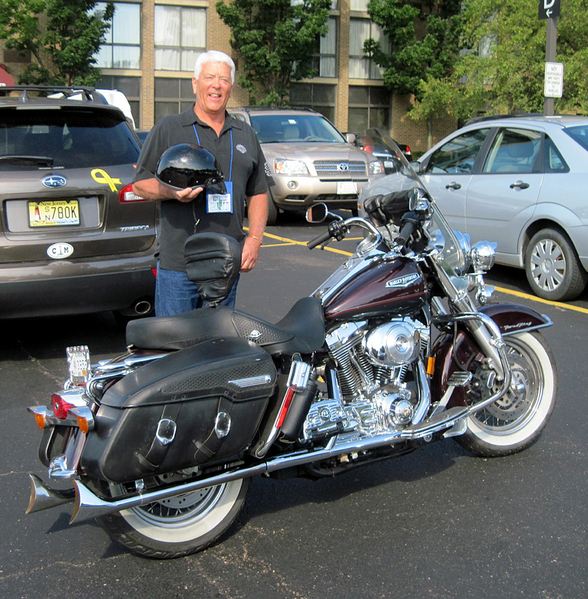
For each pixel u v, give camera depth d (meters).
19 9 23.48
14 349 5.41
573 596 2.62
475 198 7.60
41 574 2.75
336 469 3.07
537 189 6.92
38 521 3.13
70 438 2.62
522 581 2.71
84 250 4.77
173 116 3.39
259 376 2.67
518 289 7.41
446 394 3.40
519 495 3.36
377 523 3.13
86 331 5.88
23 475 3.50
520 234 7.13
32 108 4.77
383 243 3.29
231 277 2.81
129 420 2.45
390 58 29.52
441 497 3.35
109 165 4.88
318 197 11.02
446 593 2.63
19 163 4.63
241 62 28.44
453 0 29.25
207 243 2.81
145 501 2.56
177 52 27.94
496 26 20.84
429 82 27.75
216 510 2.90
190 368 2.57
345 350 3.11
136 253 4.95
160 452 2.50
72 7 24.89
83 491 2.46
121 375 2.66
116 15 27.09
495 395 3.44
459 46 26.91
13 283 4.59
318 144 11.73
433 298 3.54
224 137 3.45
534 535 3.03
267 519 3.16
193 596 2.62
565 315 6.38
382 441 3.08
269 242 9.84
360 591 2.65
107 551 2.91
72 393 2.56
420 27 30.92
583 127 7.02
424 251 3.36
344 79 30.27
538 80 19.53
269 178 3.81
